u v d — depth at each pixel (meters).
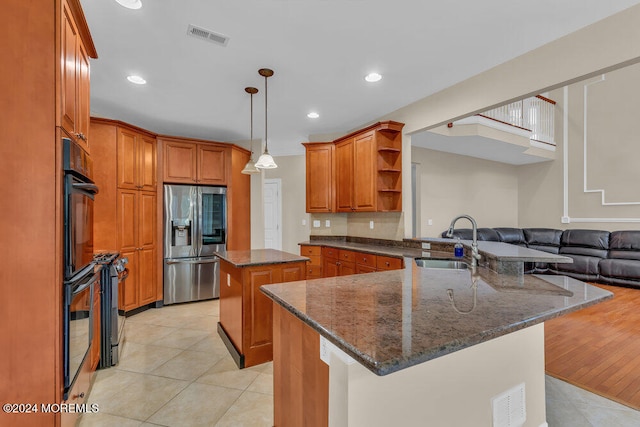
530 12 1.98
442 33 2.21
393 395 1.05
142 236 3.81
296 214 6.59
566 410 1.89
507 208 7.10
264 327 2.54
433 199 5.85
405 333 0.91
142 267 3.82
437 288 1.48
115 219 3.48
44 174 1.37
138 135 3.76
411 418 1.10
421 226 5.66
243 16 2.00
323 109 3.72
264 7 1.92
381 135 3.73
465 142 5.14
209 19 2.03
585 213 6.19
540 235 6.19
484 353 1.32
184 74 2.79
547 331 3.13
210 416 1.87
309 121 4.20
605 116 5.93
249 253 3.11
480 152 5.95
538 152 6.29
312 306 1.18
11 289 1.32
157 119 4.04
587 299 1.28
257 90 3.15
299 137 5.07
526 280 1.67
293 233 6.59
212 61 2.57
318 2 1.88
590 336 3.00
